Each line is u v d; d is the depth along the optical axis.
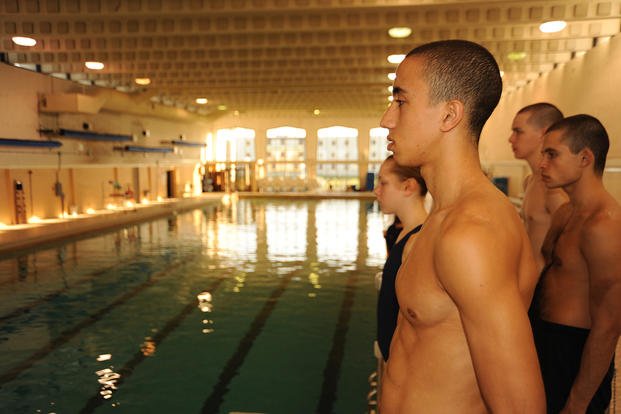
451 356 0.78
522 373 0.65
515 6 5.80
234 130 23.92
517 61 8.15
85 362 3.96
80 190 12.55
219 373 3.76
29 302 5.63
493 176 12.46
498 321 0.65
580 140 1.48
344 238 10.30
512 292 0.67
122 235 10.65
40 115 9.73
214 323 4.94
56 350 4.21
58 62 8.69
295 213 15.14
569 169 1.50
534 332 1.64
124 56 8.57
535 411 0.64
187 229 11.60
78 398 3.35
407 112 0.83
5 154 8.66
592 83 6.79
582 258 1.50
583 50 7.17
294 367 3.87
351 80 10.87
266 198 20.25
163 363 3.95
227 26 6.57
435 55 0.81
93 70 9.62
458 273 0.68
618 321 1.32
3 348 4.25
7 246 8.22
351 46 8.10
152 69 9.48
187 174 19.66
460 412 0.78
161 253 8.60
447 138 0.82
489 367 0.67
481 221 0.70
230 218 13.84
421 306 0.81
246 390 3.47
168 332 4.66
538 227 2.14
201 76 10.44
